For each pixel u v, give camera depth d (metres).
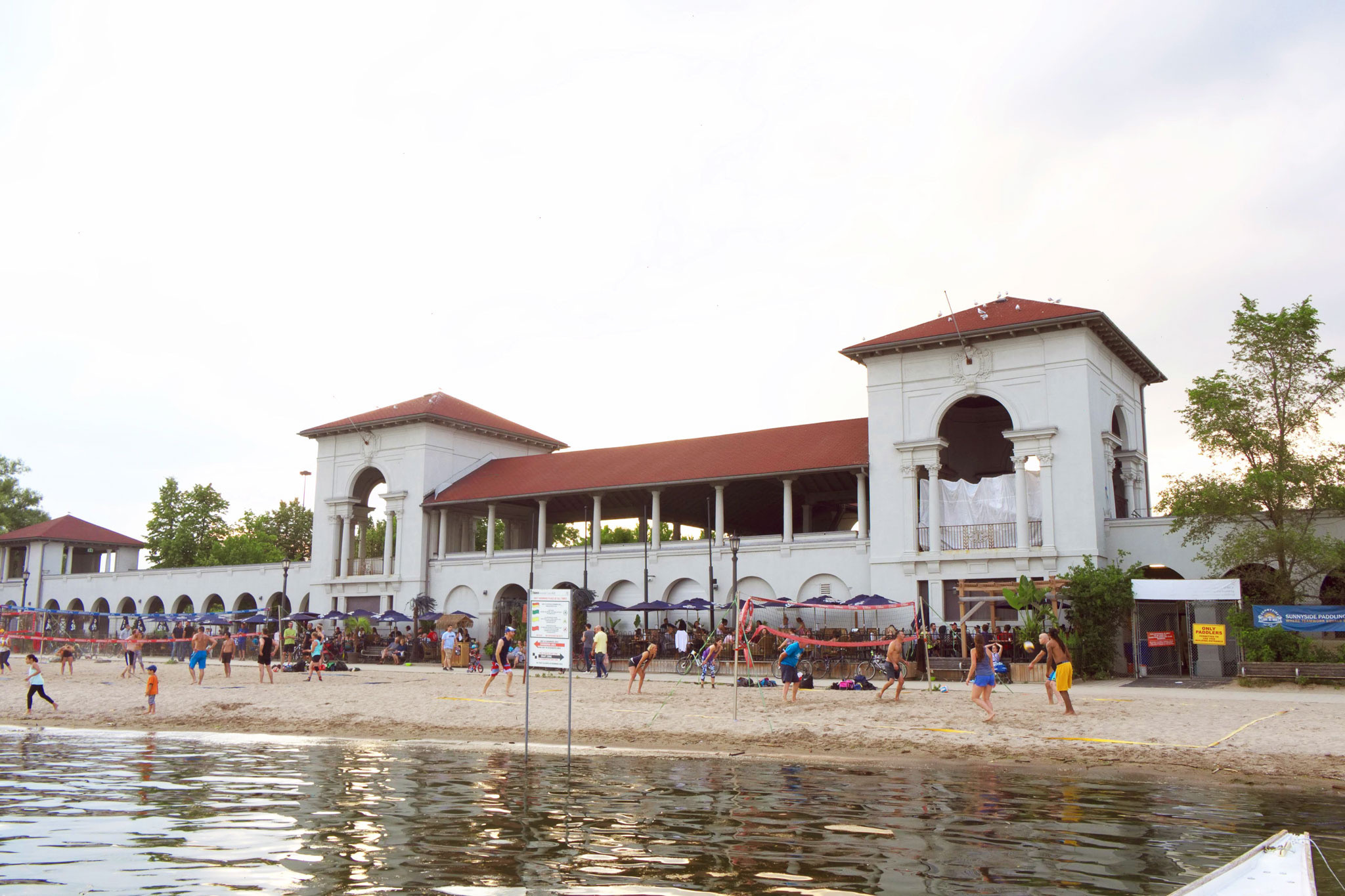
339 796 13.94
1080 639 34.25
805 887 8.94
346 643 52.78
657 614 48.22
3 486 100.06
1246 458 35.12
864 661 37.22
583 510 61.66
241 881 9.16
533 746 20.25
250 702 28.95
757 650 40.12
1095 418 39.50
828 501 55.00
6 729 24.38
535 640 17.69
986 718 22.30
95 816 12.35
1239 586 33.22
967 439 47.50
